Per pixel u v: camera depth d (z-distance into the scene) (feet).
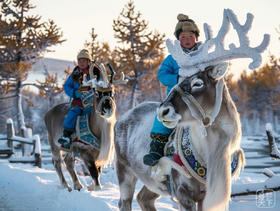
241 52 8.38
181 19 11.37
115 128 13.85
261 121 224.53
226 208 9.12
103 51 84.84
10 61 79.00
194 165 9.61
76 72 21.06
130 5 85.51
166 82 10.73
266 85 182.70
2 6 81.61
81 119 20.51
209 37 9.35
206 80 8.88
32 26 78.33
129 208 13.67
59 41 78.18
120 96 90.02
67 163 22.36
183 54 9.13
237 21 8.50
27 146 46.96
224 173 8.98
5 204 19.19
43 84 76.43
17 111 83.30
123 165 13.46
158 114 8.82
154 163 10.53
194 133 9.53
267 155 60.64
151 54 86.79
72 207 17.71
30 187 22.74
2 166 28.09
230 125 9.09
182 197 9.96
